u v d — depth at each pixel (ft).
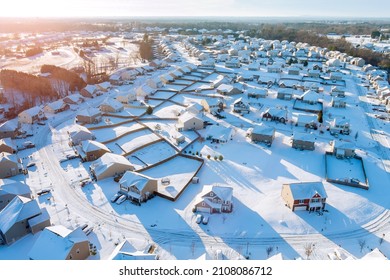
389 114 285.02
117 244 127.44
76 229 121.19
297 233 135.64
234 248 126.52
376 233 136.77
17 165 177.37
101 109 281.54
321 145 219.61
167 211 148.77
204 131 240.53
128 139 226.79
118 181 171.73
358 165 195.21
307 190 149.18
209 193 147.84
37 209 134.51
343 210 150.61
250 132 228.63
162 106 301.63
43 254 110.93
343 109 296.92
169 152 208.23
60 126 251.39
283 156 203.72
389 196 163.73
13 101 296.92
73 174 179.52
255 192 164.96
